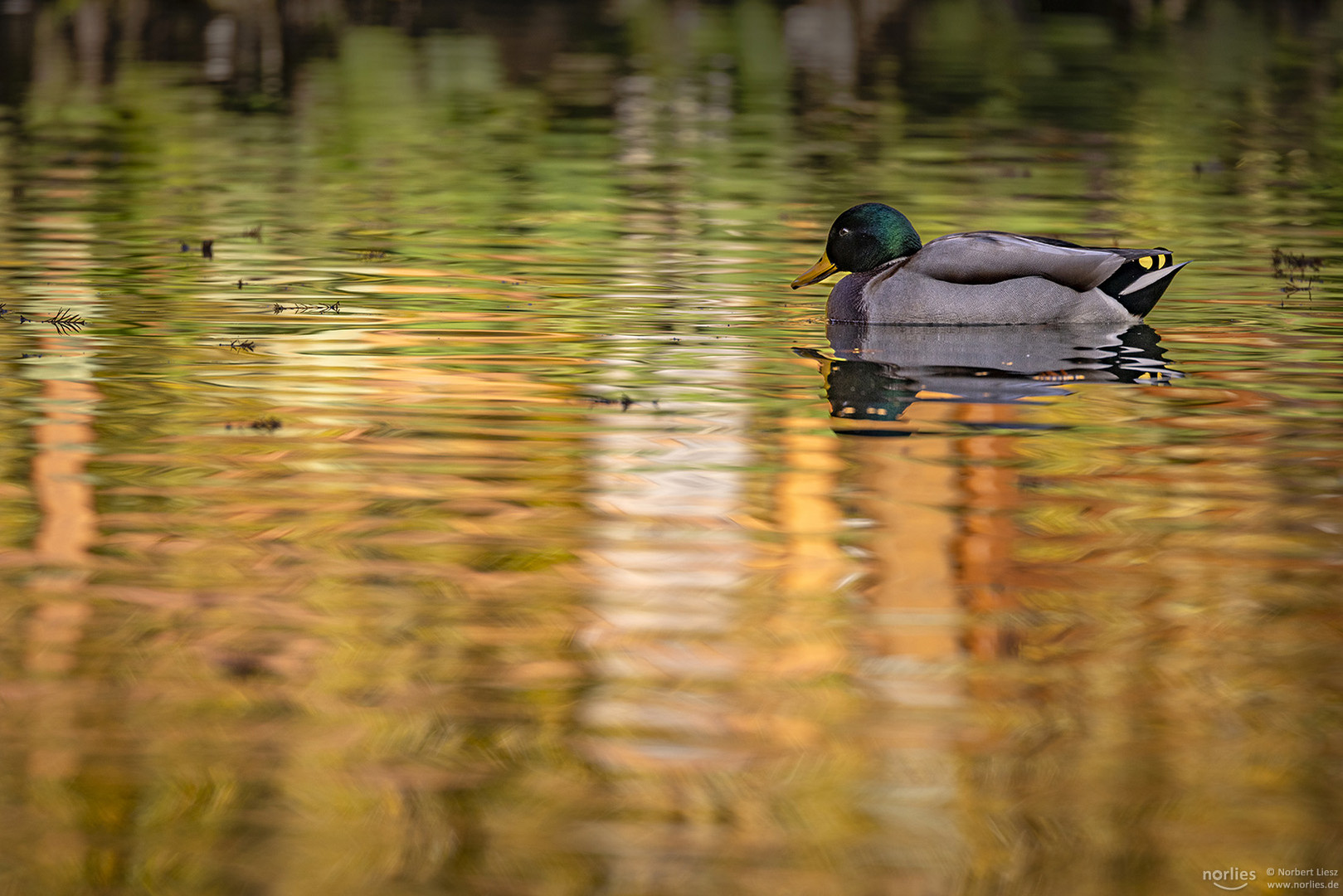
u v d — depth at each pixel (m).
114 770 7.18
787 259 19.67
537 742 7.43
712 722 7.61
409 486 10.85
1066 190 24.92
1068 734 7.52
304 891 6.32
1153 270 16.14
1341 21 50.91
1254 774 7.18
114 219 21.75
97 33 45.22
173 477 11.00
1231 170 26.94
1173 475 11.18
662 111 33.81
